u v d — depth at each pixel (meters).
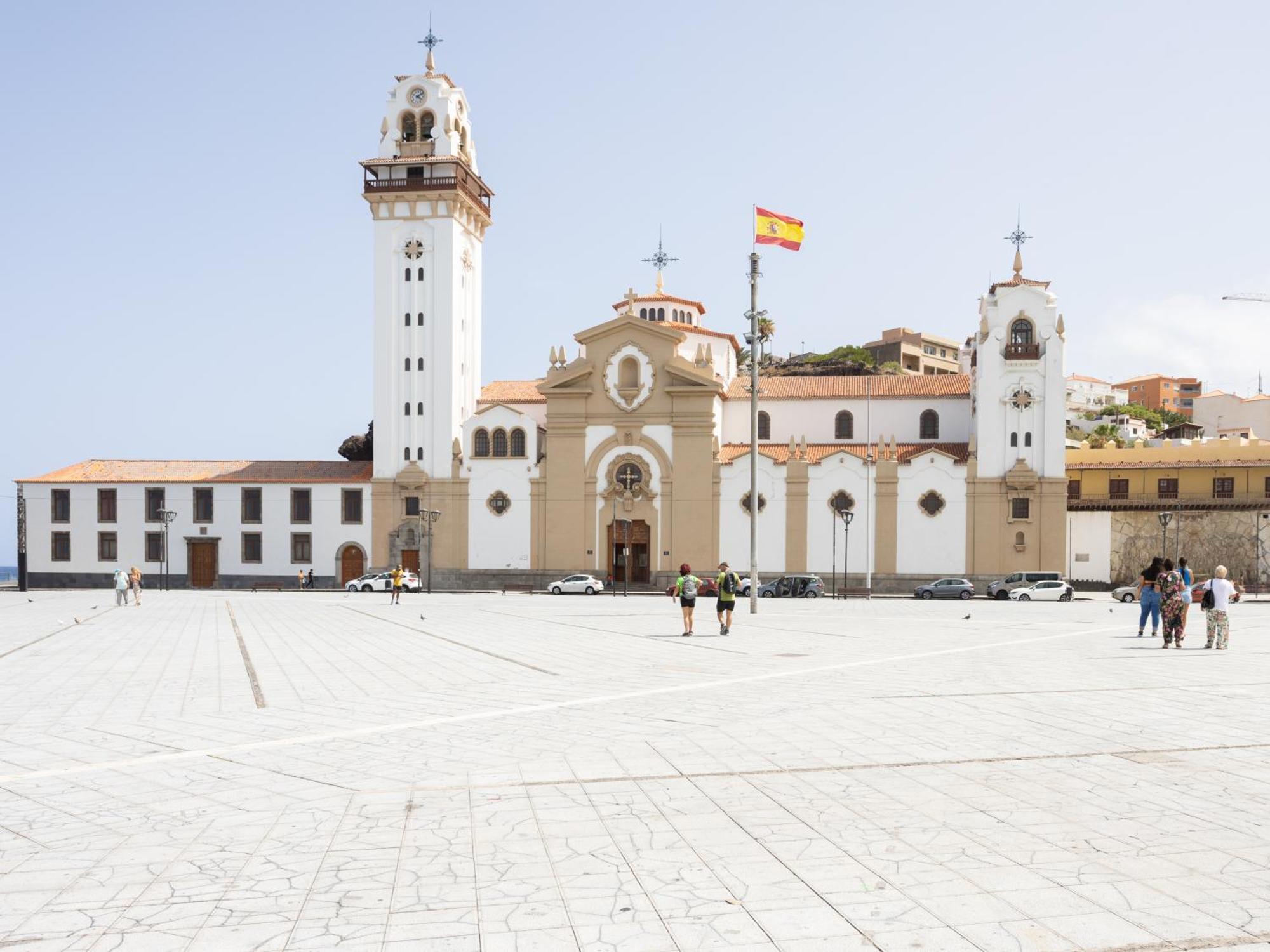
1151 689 18.45
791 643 29.59
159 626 39.22
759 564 76.38
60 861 8.70
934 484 74.81
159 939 6.96
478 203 86.12
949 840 8.98
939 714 15.66
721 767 11.95
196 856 8.78
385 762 12.55
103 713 16.94
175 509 85.31
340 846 9.01
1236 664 23.02
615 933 6.98
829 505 75.94
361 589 77.75
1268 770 11.60
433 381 81.81
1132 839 8.96
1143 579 31.72
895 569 74.88
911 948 6.69
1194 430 89.00
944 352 166.88
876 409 82.38
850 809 10.03
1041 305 74.25
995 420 74.31
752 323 44.91
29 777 11.94
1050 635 32.84
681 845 8.91
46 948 6.82
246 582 84.31
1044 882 7.88
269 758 12.95
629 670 22.70
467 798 10.62
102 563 85.94
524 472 80.44
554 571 79.56
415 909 7.46
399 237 82.44
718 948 6.71
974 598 68.94
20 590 85.00
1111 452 81.06
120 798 10.91
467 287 85.44
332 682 21.17
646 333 79.06
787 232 47.88
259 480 84.44
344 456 103.19
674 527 77.94
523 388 92.38
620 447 79.19
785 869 8.24
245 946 6.82
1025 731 14.15
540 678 21.41
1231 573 75.81
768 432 84.12
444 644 30.52
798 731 14.25
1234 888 7.73
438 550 81.12
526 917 7.28
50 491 86.62
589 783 11.23
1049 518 73.25
